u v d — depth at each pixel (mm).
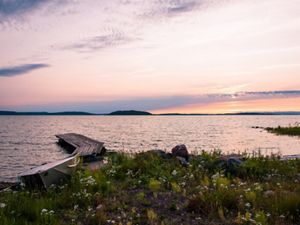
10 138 48656
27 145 38031
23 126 95750
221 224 6340
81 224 6551
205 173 11547
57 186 10281
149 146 35375
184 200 8273
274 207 6934
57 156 28188
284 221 6234
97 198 8180
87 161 20500
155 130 70562
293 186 9188
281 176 11375
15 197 8570
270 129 63406
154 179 10625
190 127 85688
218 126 91938
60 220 6766
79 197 8188
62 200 8148
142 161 13531
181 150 15945
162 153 15703
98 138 47438
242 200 7672
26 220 6539
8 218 6434
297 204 6719
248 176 11461
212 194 7969
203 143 38094
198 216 6883
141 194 8484
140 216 6941
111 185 9852
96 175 10844
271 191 8586
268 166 12492
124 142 40500
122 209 7477
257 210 6879
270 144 34250
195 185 10070
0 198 8914
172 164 13211
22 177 10180
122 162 14258
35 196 9180
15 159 26188
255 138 43625
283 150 27906
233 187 9531
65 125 106000
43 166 11211
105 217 6680
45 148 34812
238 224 6242
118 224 6383
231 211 7141
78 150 25078
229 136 48969
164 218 6801
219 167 12469
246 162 12422
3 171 20594
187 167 12984
